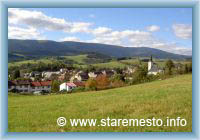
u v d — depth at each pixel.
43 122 16.11
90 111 18.50
